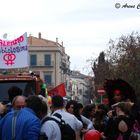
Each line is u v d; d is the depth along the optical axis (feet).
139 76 173.06
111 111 33.01
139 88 171.12
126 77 173.37
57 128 29.99
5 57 71.61
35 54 366.02
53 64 366.22
